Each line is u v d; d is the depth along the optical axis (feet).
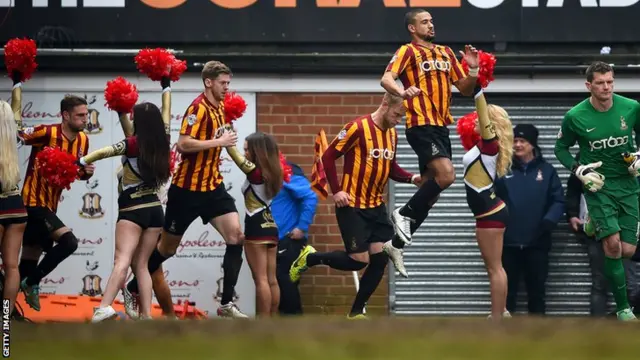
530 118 163.32
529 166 150.41
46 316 134.21
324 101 160.56
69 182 117.91
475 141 124.47
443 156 113.09
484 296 162.20
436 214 162.81
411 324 60.80
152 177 111.55
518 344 50.37
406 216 116.88
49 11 160.56
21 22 160.56
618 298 122.93
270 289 126.93
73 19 160.66
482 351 48.57
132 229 111.55
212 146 118.52
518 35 161.27
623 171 121.80
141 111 111.75
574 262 159.43
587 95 162.61
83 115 127.85
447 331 56.29
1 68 160.15
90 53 158.81
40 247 128.36
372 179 124.06
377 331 56.54
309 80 160.56
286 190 147.43
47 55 158.92
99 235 159.94
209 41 160.86
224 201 123.75
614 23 161.48
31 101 159.94
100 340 53.01
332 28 160.56
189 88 159.84
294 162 160.45
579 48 162.09
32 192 126.11
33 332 57.26
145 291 113.60
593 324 59.52
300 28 160.45
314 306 158.61
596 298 152.87
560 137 125.39
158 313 136.05
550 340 51.93
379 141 123.85
